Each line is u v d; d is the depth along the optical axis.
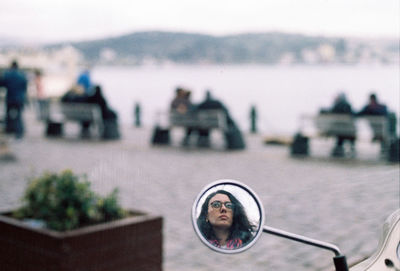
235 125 15.92
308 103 32.84
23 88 17.47
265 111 28.45
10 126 17.80
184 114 16.20
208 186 2.28
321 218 7.82
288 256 6.12
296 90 47.62
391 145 13.20
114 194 4.82
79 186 4.55
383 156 13.89
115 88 60.81
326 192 9.65
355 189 9.83
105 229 4.28
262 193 9.61
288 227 7.38
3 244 4.38
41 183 4.61
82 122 18.23
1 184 10.20
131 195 9.38
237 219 2.28
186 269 5.73
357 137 13.96
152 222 4.56
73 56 28.38
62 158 13.66
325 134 14.32
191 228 7.31
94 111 17.77
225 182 2.30
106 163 12.89
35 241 4.20
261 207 2.31
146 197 9.24
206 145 16.23
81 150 15.26
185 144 16.45
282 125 22.75
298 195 9.41
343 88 42.50
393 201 8.84
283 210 8.33
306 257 6.08
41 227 4.37
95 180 10.64
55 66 28.61
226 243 2.26
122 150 15.33
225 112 15.84
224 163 13.14
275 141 17.05
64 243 4.08
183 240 6.76
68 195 4.46
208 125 15.93
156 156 14.27
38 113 18.92
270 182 10.65
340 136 14.11
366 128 20.77
